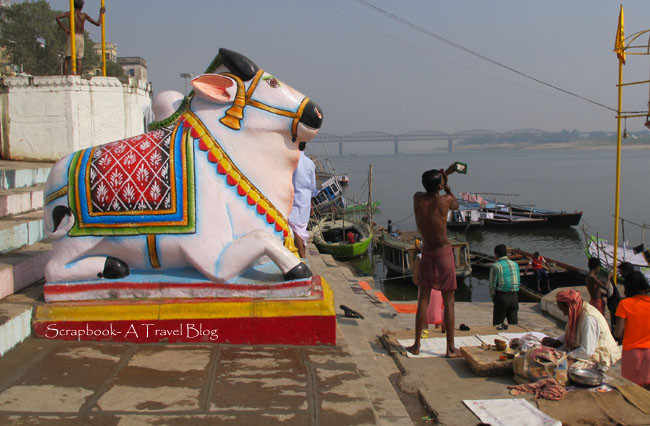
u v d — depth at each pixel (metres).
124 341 4.39
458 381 4.33
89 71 38.53
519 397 4.02
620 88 8.49
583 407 3.84
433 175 4.67
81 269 4.47
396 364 4.79
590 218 39.44
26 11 37.00
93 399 3.40
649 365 4.91
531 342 4.63
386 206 50.81
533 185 72.56
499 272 6.93
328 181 33.22
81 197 4.42
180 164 4.43
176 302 4.39
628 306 5.03
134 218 4.39
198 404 3.38
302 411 3.34
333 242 26.47
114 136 9.48
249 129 4.66
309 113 4.69
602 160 168.25
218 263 4.39
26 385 3.56
